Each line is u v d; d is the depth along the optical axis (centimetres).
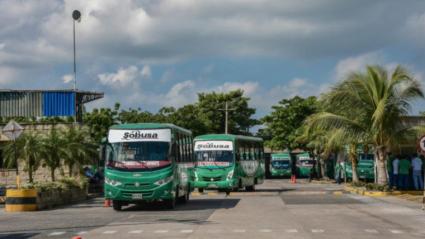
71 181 3067
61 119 5884
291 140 7644
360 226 1752
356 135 3403
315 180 6656
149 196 2395
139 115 7156
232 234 1560
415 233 1588
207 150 3697
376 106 3334
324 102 3469
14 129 2591
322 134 5597
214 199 3098
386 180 3403
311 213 2195
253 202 2830
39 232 1681
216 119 8369
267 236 1516
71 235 1596
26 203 2469
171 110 7800
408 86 3303
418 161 3472
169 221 1933
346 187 4241
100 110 6694
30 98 4181
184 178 2753
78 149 3541
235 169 3675
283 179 7512
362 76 3359
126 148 2434
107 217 2125
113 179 2406
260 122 8375
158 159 2420
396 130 3356
